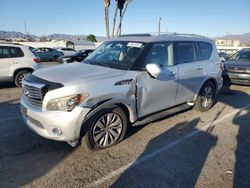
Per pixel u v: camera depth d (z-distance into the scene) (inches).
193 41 220.8
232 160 151.4
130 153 154.9
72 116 136.2
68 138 139.8
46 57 1082.7
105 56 188.1
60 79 144.9
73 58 651.5
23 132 179.5
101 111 149.9
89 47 1973.4
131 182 126.4
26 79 157.5
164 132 188.9
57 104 136.0
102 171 134.7
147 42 180.9
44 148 156.9
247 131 197.6
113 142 161.3
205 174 135.7
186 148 164.6
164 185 125.0
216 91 250.7
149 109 179.5
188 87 211.0
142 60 171.5
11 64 339.0
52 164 139.5
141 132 186.7
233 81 378.9
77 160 144.4
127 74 160.6
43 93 140.3
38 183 122.7
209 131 194.9
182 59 205.8
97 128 152.2
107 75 153.6
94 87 143.5
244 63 380.2
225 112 245.8
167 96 192.1
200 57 225.9
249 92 349.4
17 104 256.7
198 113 237.9
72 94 136.1
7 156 146.1
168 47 193.9
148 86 172.4
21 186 120.1
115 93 150.9
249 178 133.8
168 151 159.5
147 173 134.6
